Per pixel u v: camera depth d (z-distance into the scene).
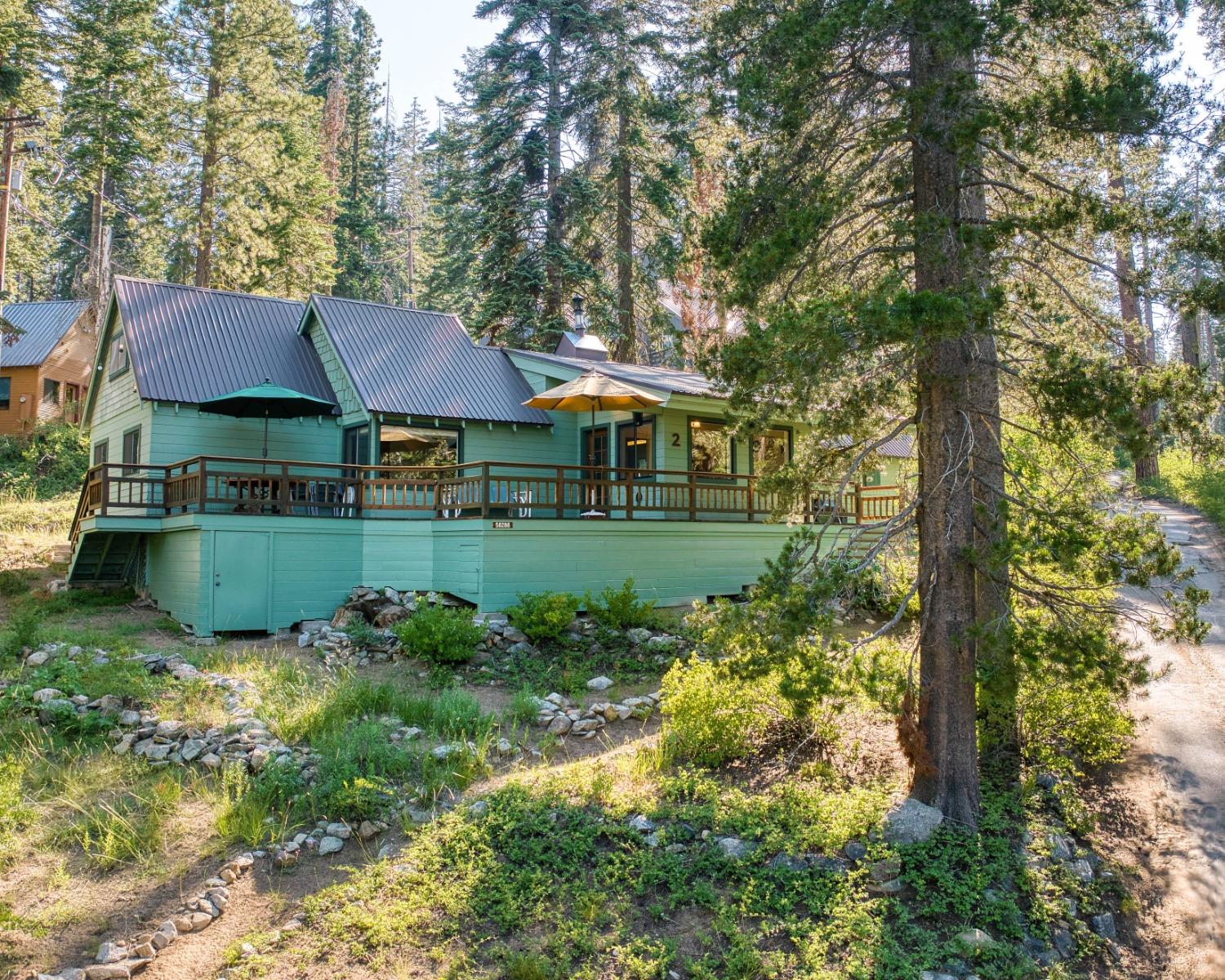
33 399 31.67
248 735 8.97
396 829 7.68
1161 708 11.04
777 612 7.55
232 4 29.80
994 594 8.83
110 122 27.39
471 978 5.79
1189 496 24.30
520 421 19.39
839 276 9.32
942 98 7.73
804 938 6.27
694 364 8.82
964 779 7.79
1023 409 9.70
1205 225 7.61
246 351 19.45
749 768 9.07
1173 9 8.16
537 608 13.22
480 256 31.91
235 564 14.27
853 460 8.95
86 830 7.23
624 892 6.80
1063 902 6.94
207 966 5.82
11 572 18.61
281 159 31.34
